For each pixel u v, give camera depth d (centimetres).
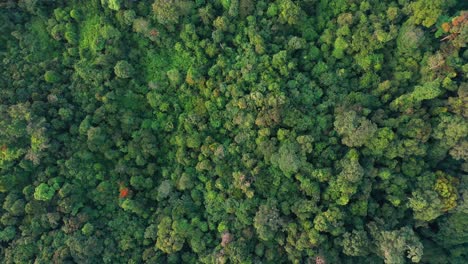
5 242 4988
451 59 4522
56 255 4762
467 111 4312
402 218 4784
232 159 4978
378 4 4903
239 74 5000
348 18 4844
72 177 5125
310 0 5059
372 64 4841
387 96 4759
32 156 4997
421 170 4616
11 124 4994
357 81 4975
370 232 4581
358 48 4850
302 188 4662
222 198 4916
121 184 5125
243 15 5150
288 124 4762
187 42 5197
